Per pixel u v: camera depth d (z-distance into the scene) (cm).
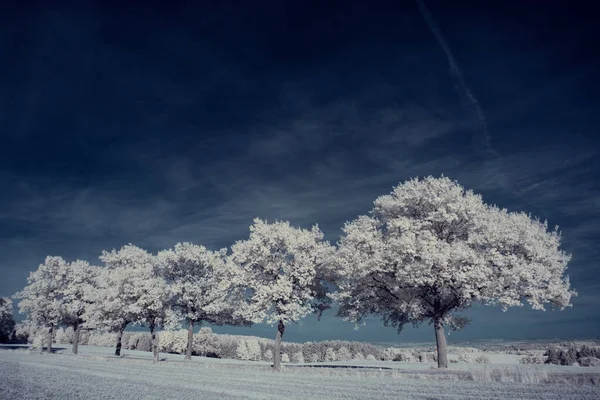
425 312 3266
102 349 8012
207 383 2228
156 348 4456
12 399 1575
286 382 2344
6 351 5903
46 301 5922
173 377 2598
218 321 5012
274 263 3838
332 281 4003
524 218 3238
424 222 3216
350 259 3388
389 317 3603
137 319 4625
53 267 6144
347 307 3562
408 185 3459
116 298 4784
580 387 1983
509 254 3034
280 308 3578
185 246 5053
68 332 10225
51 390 1841
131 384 2125
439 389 1977
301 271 3784
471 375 2484
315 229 4200
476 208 3241
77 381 2238
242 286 4006
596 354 4434
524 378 2277
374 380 2483
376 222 3575
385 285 3338
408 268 2906
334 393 1822
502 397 1680
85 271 6303
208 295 4894
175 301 4903
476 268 2833
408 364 4781
